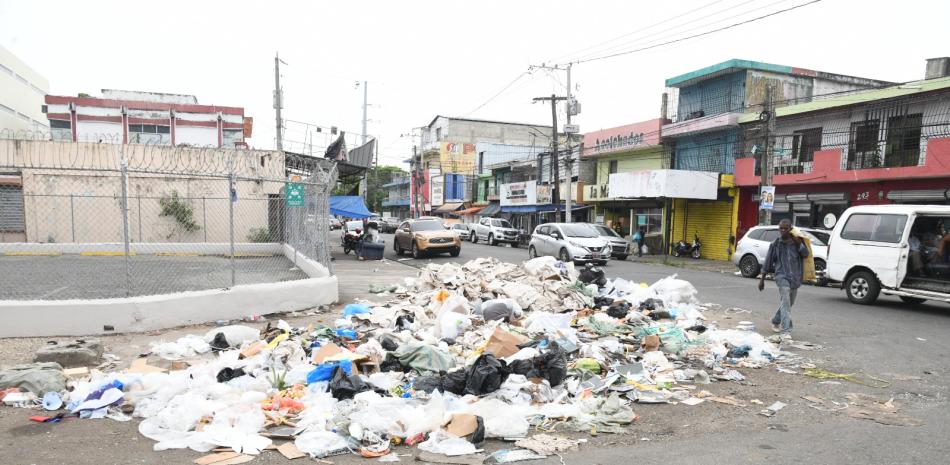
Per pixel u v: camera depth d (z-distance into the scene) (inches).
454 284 438.6
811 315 383.6
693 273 702.5
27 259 687.1
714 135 987.3
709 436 171.3
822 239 606.2
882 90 717.9
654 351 264.8
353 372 218.2
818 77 989.2
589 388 211.8
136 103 1125.7
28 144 759.7
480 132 2351.1
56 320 295.0
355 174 1018.7
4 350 264.4
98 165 781.3
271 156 840.3
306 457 156.1
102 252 741.9
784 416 189.0
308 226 540.4
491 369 204.5
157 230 802.8
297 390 205.3
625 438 170.4
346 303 423.2
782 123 858.8
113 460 151.6
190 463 150.5
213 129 1170.0
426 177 2263.8
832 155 765.3
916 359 264.7
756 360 261.4
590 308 377.1
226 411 179.0
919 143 679.7
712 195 959.6
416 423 171.2
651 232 1128.2
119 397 191.3
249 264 638.5
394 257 906.1
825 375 238.1
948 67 784.9
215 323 339.3
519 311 347.9
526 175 1594.5
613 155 1228.5
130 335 304.0
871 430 174.7
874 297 424.8
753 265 642.2
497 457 154.3
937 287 385.4
